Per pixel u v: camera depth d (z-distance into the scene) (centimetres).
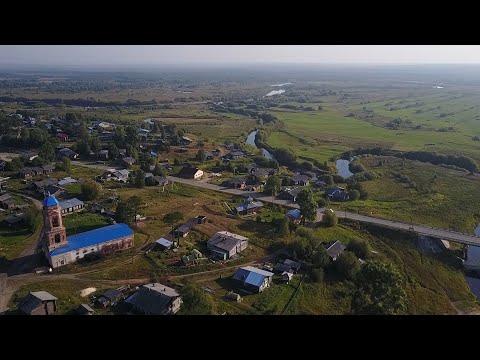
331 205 15738
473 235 13312
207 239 12112
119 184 16738
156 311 8394
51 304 8369
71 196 14888
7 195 14175
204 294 8944
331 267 11238
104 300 8788
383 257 12206
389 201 17000
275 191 16350
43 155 18975
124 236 11131
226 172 19612
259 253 11700
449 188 18712
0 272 9838
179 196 15725
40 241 11469
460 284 11512
